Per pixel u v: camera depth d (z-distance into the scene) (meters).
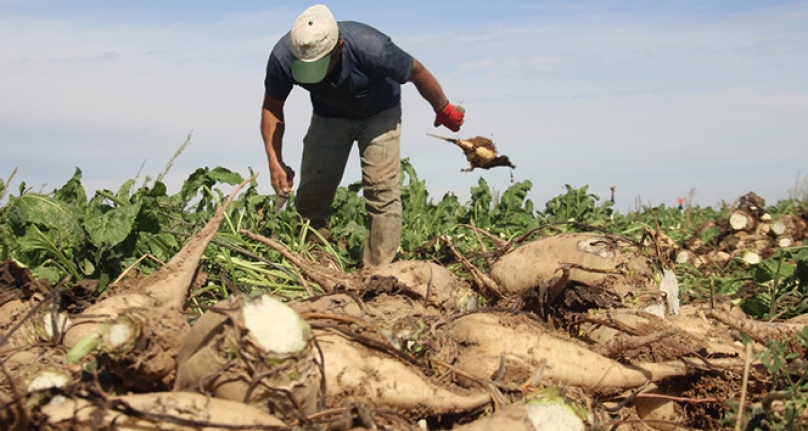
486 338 3.98
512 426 3.11
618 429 4.09
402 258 7.77
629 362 4.32
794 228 11.03
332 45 6.38
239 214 7.43
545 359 3.76
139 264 5.73
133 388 3.25
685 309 5.44
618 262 5.11
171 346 3.16
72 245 5.48
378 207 7.21
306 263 5.59
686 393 4.31
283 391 2.94
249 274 6.18
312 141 7.30
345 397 3.32
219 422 2.78
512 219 10.01
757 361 4.25
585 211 10.87
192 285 4.30
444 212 10.14
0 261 5.29
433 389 3.47
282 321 2.99
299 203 7.60
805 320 5.30
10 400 2.79
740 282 8.01
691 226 13.23
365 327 3.71
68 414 2.72
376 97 7.00
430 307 5.12
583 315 4.70
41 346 3.69
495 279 5.58
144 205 5.59
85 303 4.21
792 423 3.70
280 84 6.68
